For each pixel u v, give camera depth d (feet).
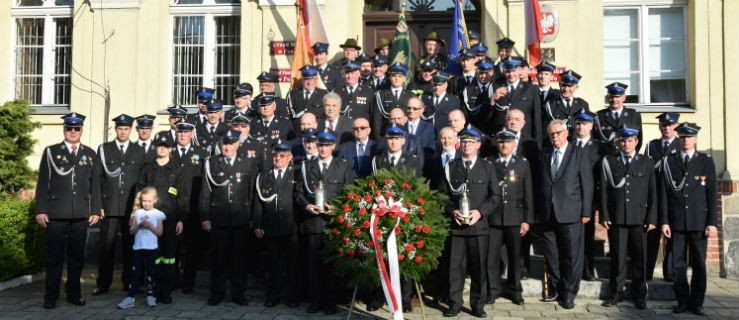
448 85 28.43
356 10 34.53
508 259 23.04
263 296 24.61
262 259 25.76
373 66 29.58
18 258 26.63
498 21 32.07
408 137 23.41
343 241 20.10
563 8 31.50
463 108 26.84
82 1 34.45
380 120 26.40
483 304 21.59
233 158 23.71
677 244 22.63
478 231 21.59
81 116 24.04
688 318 21.61
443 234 20.31
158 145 24.30
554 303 23.20
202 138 27.14
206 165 23.71
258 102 26.71
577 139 24.71
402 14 32.32
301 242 23.20
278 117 27.07
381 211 19.70
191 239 25.08
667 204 22.94
